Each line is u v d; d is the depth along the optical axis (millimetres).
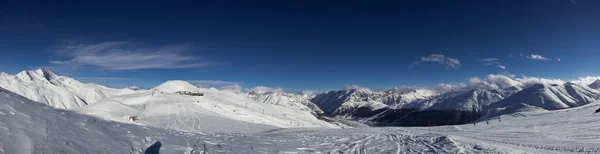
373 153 18203
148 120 93812
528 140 29484
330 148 19578
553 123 49812
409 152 18734
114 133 12570
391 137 29234
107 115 102812
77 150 8953
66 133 9992
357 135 31016
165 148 12375
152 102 162125
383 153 18281
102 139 11031
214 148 14219
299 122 199625
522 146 23312
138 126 16594
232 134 22797
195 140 15602
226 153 13562
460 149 19375
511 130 42938
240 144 16781
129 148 11117
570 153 19578
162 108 132000
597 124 42469
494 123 61031
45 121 10211
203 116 109312
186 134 17453
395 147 21016
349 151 18688
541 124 50156
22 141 7742
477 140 27438
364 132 37344
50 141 8656
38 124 9562
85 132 11039
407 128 51875
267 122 142750
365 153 18109
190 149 13125
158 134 15203
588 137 31734
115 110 115250
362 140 25359
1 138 7285
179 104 153125
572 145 24391
